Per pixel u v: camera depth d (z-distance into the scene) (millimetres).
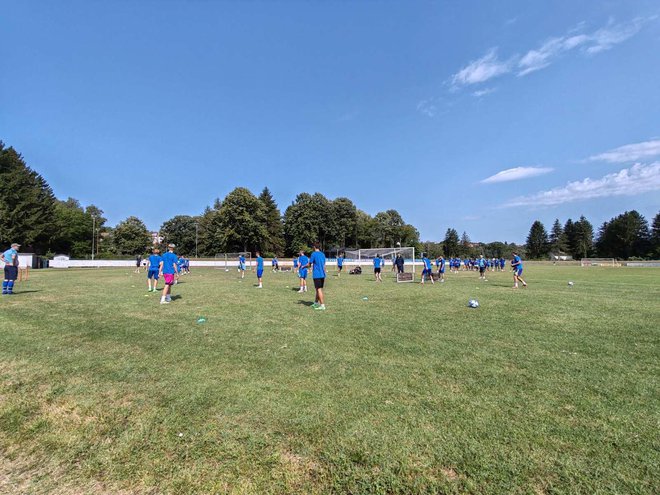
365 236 100625
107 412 3949
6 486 2824
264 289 17547
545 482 2787
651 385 4730
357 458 3100
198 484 2816
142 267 49156
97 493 2744
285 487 2783
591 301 13109
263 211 78625
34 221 60500
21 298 13055
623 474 2881
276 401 4184
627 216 102938
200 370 5250
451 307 11508
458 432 3496
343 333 7637
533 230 123438
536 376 5059
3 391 4492
